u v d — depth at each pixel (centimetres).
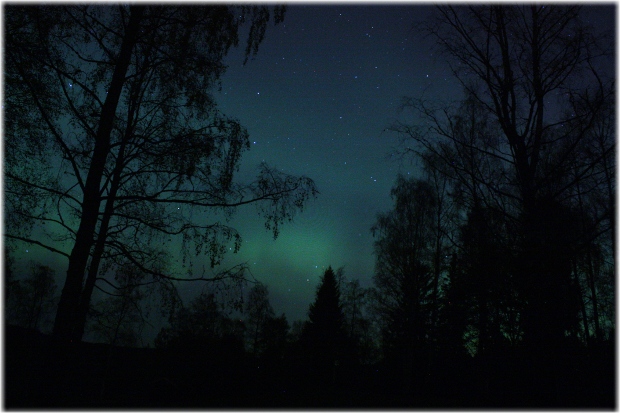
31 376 751
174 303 798
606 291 1683
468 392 1992
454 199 1338
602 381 1119
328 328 3391
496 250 1146
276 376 1973
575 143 1083
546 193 1158
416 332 2798
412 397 2116
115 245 798
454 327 2230
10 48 708
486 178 1304
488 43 1284
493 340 1256
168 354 1602
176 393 1473
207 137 827
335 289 3597
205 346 1614
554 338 1050
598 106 1032
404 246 2603
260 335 3038
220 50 911
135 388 1611
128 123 890
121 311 1005
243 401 1502
